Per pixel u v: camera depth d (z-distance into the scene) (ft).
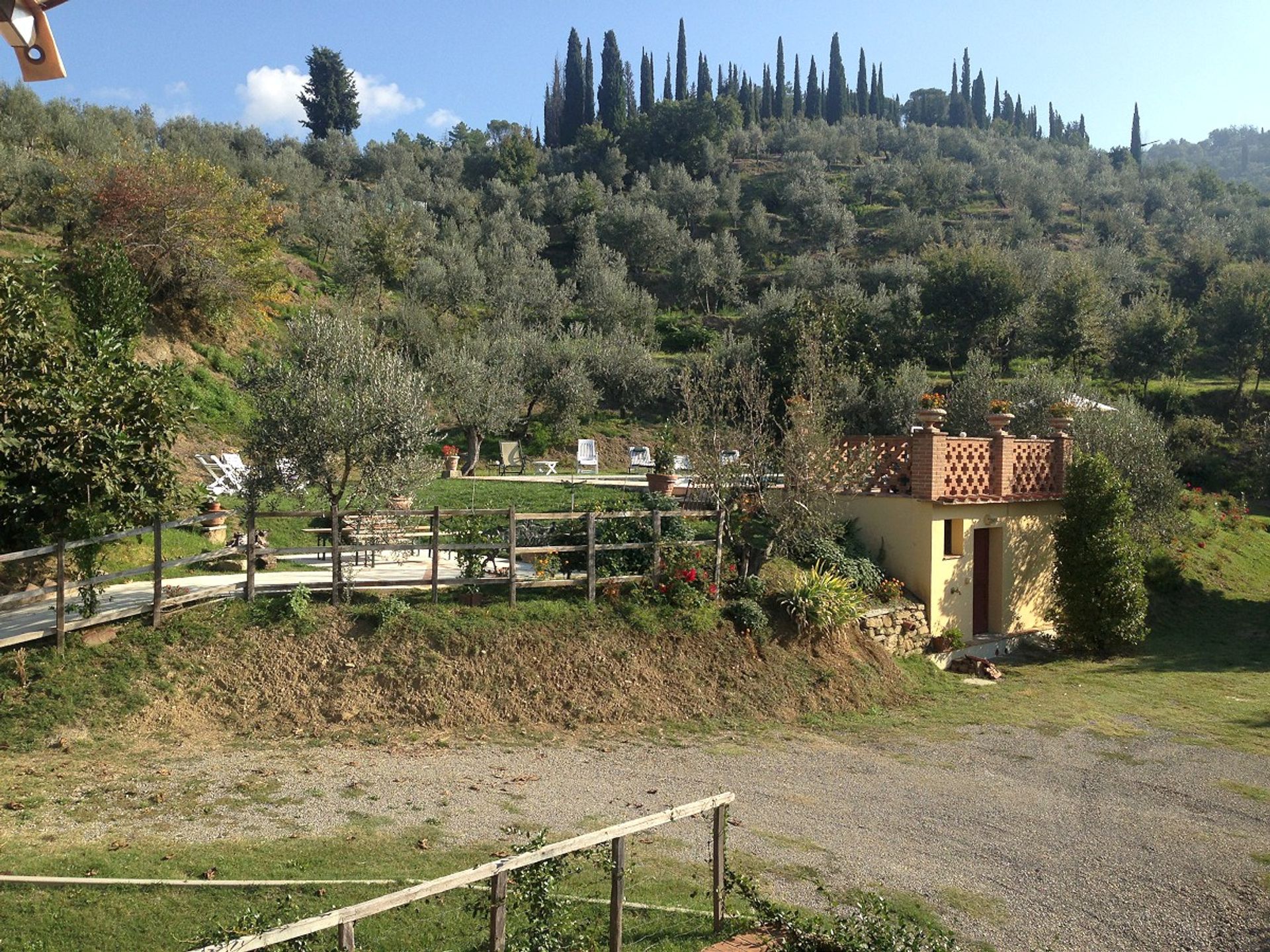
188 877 19.16
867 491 55.21
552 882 16.98
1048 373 87.76
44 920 16.94
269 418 40.47
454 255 173.58
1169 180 328.70
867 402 114.11
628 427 128.16
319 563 47.57
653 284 226.38
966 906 21.76
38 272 42.65
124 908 17.63
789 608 43.80
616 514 42.47
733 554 47.96
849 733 37.81
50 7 15.34
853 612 45.32
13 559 30.48
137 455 36.99
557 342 130.41
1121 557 54.65
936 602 52.03
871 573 50.67
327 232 171.63
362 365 42.68
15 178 106.42
